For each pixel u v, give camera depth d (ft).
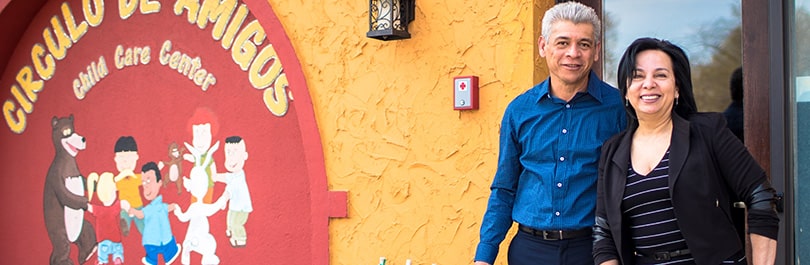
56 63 23.30
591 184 11.98
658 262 10.77
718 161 10.55
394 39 16.06
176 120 20.70
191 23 20.22
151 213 21.30
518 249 12.50
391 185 16.28
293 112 18.38
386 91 16.33
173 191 20.83
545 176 12.12
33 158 23.99
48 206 23.63
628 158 10.98
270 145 18.88
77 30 22.74
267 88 18.80
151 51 21.12
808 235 13.64
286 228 18.67
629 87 10.96
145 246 21.45
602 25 15.35
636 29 15.07
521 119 12.38
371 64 16.53
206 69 20.01
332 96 17.02
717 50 14.39
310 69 17.34
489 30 15.06
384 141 16.37
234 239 19.61
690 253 10.59
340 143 16.92
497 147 14.96
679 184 10.44
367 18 16.56
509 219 12.66
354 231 16.76
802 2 13.57
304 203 18.35
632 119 11.20
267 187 18.98
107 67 22.13
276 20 17.76
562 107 12.11
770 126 13.70
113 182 22.09
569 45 11.79
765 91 13.80
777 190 13.64
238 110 19.43
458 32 15.43
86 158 22.71
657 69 10.77
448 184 15.57
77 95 22.86
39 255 23.89
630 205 10.87
